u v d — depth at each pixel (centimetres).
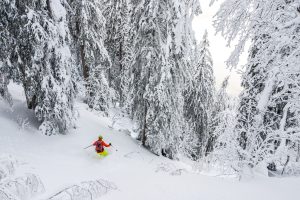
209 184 855
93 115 2172
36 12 1276
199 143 2961
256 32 780
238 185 801
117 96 3086
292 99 723
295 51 648
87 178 986
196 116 2862
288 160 873
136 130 1981
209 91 2873
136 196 812
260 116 877
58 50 1309
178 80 1802
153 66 1695
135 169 1245
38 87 1308
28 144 1166
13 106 1436
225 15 754
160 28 1695
